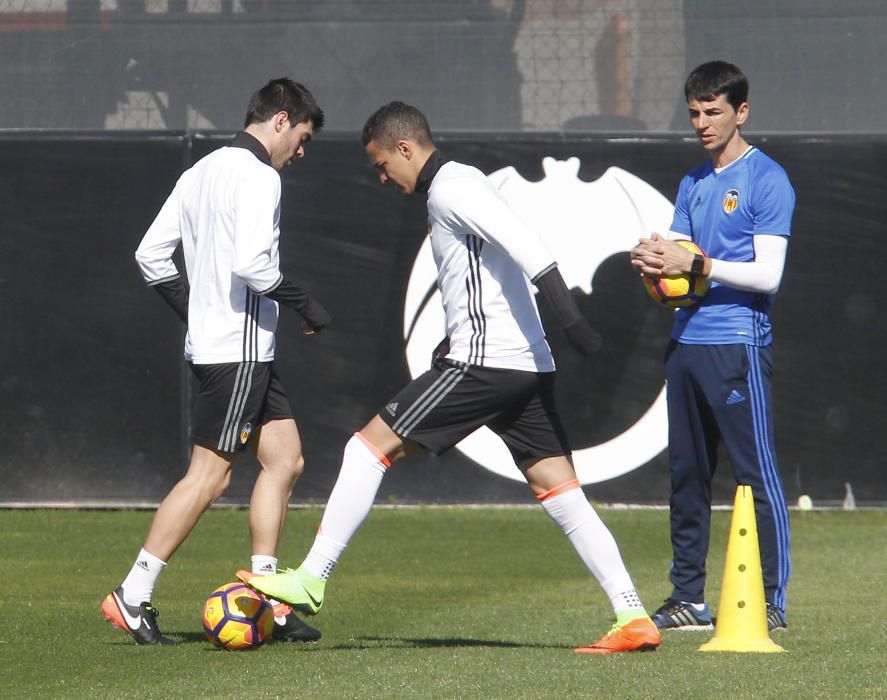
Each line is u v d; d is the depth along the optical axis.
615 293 32.41
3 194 32.28
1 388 32.31
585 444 32.44
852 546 28.08
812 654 15.89
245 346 17.02
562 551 27.50
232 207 16.92
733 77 18.64
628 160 32.50
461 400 15.77
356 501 15.91
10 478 32.41
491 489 32.72
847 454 32.22
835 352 32.16
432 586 23.25
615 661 15.29
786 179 18.59
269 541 17.84
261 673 14.67
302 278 32.50
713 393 18.55
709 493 19.06
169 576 23.97
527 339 15.81
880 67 32.75
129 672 14.87
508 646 16.92
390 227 32.44
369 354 32.44
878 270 32.16
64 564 25.50
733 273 18.11
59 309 32.28
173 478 32.31
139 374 32.28
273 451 17.92
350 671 14.72
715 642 16.48
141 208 32.31
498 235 15.22
